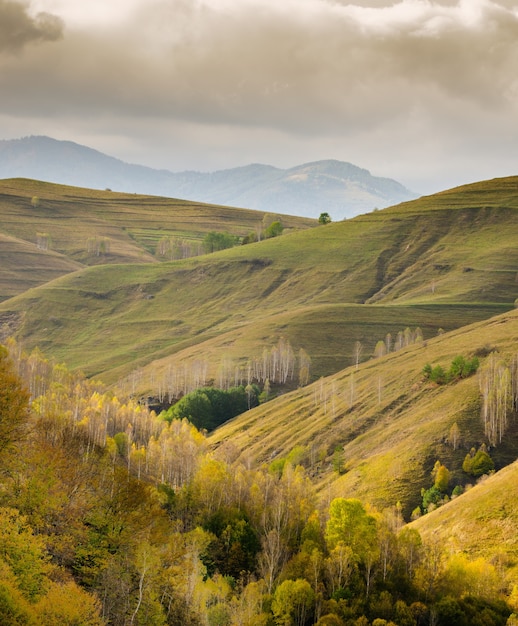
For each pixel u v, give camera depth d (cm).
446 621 7988
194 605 7425
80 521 7150
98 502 7569
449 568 8956
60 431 10212
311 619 8312
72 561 6750
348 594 8444
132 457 13675
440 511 12225
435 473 15400
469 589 8700
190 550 8450
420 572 8869
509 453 15938
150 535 7506
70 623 5409
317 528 10200
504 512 10775
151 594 6712
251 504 11306
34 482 6950
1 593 5081
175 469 14062
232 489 11638
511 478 11744
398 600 8275
